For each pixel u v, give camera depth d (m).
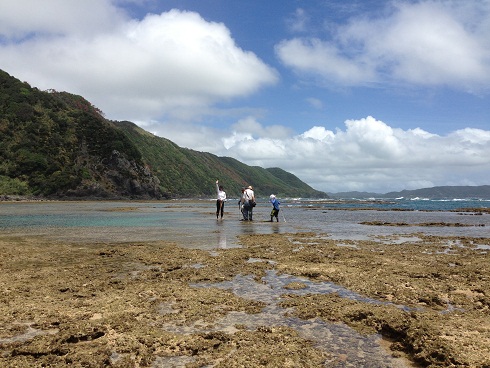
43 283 7.50
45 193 86.44
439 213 41.31
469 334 4.88
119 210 40.81
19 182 85.56
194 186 165.62
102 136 110.12
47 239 14.38
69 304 6.19
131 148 114.62
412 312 5.70
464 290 7.14
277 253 11.39
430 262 9.97
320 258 10.30
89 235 15.86
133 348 4.54
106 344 4.70
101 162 104.56
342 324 5.43
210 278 8.04
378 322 5.36
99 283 7.51
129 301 6.33
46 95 114.31
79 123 110.31
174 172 165.00
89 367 4.09
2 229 18.28
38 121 101.56
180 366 4.14
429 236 16.72
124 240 14.24
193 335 4.90
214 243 13.59
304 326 5.32
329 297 6.56
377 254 11.26
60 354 4.46
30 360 4.23
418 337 4.65
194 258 10.31
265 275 8.48
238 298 6.56
